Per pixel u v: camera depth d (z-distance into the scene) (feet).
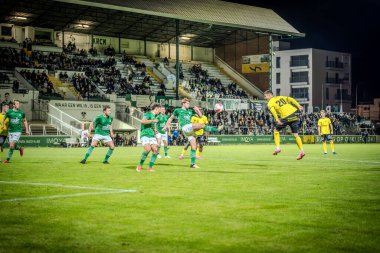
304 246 17.93
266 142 173.17
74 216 23.36
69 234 19.77
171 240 18.80
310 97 273.33
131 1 155.22
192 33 200.44
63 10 162.50
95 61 176.14
